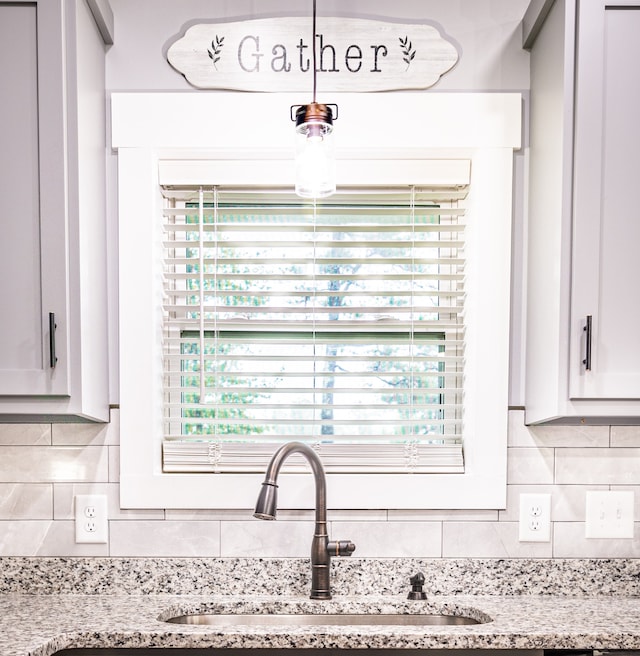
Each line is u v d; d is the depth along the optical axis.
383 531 1.93
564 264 1.66
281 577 1.92
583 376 1.65
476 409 1.94
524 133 1.97
